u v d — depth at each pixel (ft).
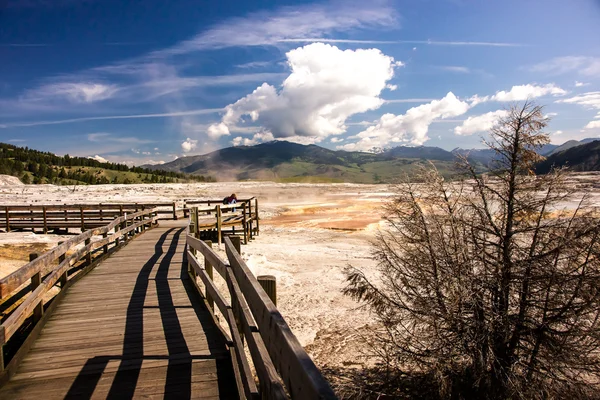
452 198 19.38
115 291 24.35
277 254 56.03
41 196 155.33
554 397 16.84
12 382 12.83
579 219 17.35
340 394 19.13
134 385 12.60
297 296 36.91
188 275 28.40
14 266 36.37
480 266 18.99
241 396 11.17
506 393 16.76
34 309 17.57
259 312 9.10
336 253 57.62
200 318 19.10
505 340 17.40
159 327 17.88
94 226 64.80
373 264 49.52
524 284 17.58
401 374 19.38
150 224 61.82
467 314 18.34
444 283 18.51
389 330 20.12
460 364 18.37
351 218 102.37
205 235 61.16
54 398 11.88
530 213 18.19
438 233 18.95
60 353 15.08
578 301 17.08
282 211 123.44
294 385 6.13
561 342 16.66
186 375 13.25
